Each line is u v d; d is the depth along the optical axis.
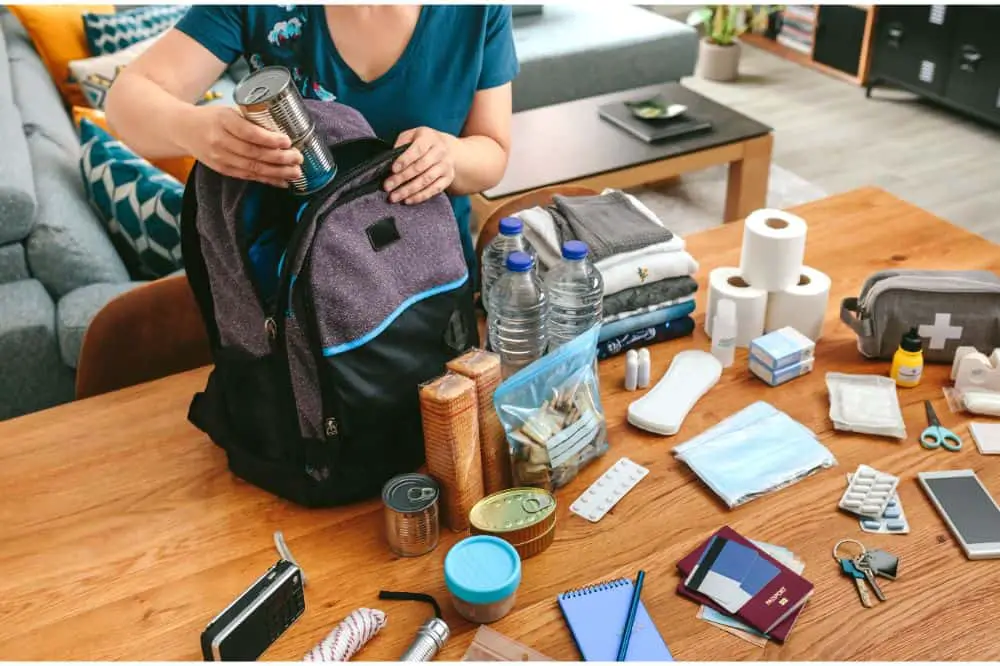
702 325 1.58
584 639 1.01
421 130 1.24
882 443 1.30
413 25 1.38
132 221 2.23
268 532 1.18
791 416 1.36
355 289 1.11
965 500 1.19
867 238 1.78
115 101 1.30
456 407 1.09
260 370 1.16
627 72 4.16
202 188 1.14
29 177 2.25
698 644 1.01
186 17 1.39
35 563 1.13
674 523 1.17
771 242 1.43
